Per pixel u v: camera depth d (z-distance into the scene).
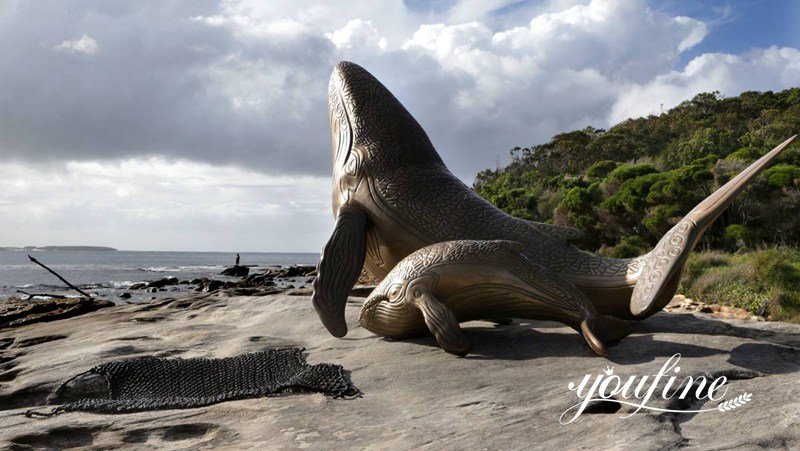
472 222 6.54
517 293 5.33
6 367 6.28
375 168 7.11
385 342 6.07
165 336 7.30
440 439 3.38
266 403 4.32
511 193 44.69
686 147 46.34
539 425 3.50
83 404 4.41
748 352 4.80
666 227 26.59
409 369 4.96
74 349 6.84
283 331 7.28
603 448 3.05
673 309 11.45
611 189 33.06
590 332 5.00
